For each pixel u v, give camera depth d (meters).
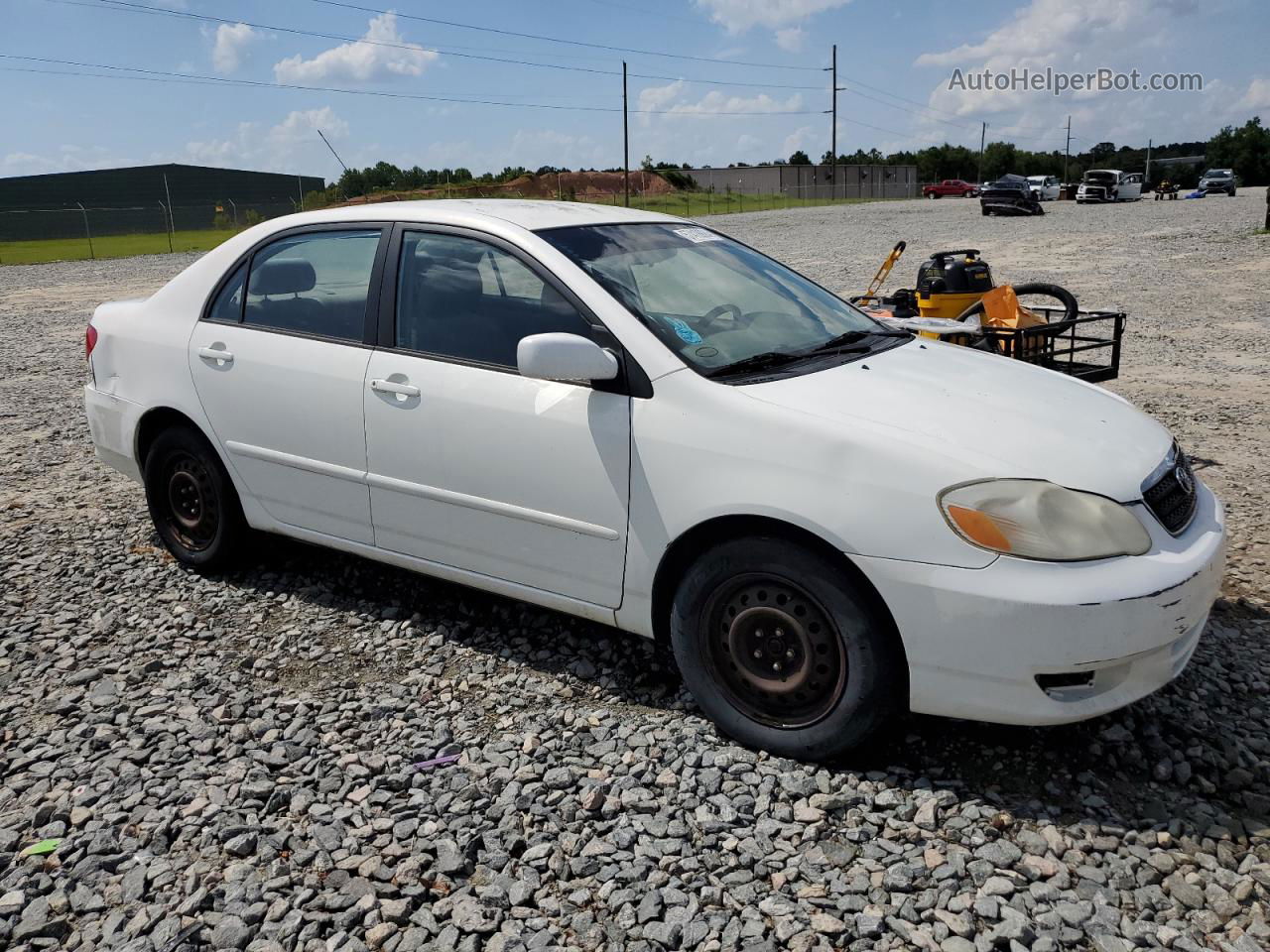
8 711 3.66
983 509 2.84
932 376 3.52
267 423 4.30
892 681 3.01
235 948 2.48
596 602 3.54
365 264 4.08
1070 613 2.75
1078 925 2.48
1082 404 3.49
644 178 68.06
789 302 4.02
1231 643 3.92
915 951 2.42
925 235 28.09
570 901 2.62
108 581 4.84
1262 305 13.45
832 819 2.91
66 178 81.44
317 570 4.89
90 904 2.64
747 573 3.14
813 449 3.02
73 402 9.14
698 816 2.93
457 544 3.84
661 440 3.25
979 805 2.93
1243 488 5.82
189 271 4.76
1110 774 3.10
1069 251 21.83
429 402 3.78
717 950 2.44
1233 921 2.49
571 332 3.51
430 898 2.65
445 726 3.47
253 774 3.19
